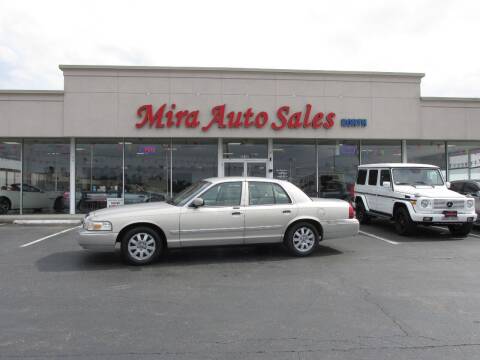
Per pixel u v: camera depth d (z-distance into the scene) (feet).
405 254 27.53
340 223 27.14
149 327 14.35
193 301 17.34
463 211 34.35
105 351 12.41
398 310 16.08
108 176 51.55
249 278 21.16
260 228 25.70
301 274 21.97
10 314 15.69
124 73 48.57
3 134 48.11
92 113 48.39
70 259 26.02
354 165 54.34
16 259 26.03
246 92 49.65
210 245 25.12
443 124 52.21
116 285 19.86
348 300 17.39
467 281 20.48
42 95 48.32
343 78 50.83
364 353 12.25
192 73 49.14
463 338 13.34
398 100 51.57
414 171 38.65
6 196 51.44
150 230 24.25
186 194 26.58
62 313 15.81
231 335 13.62
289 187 26.91
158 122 48.60
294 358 11.94
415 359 11.84
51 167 51.49
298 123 49.96
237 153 52.70
